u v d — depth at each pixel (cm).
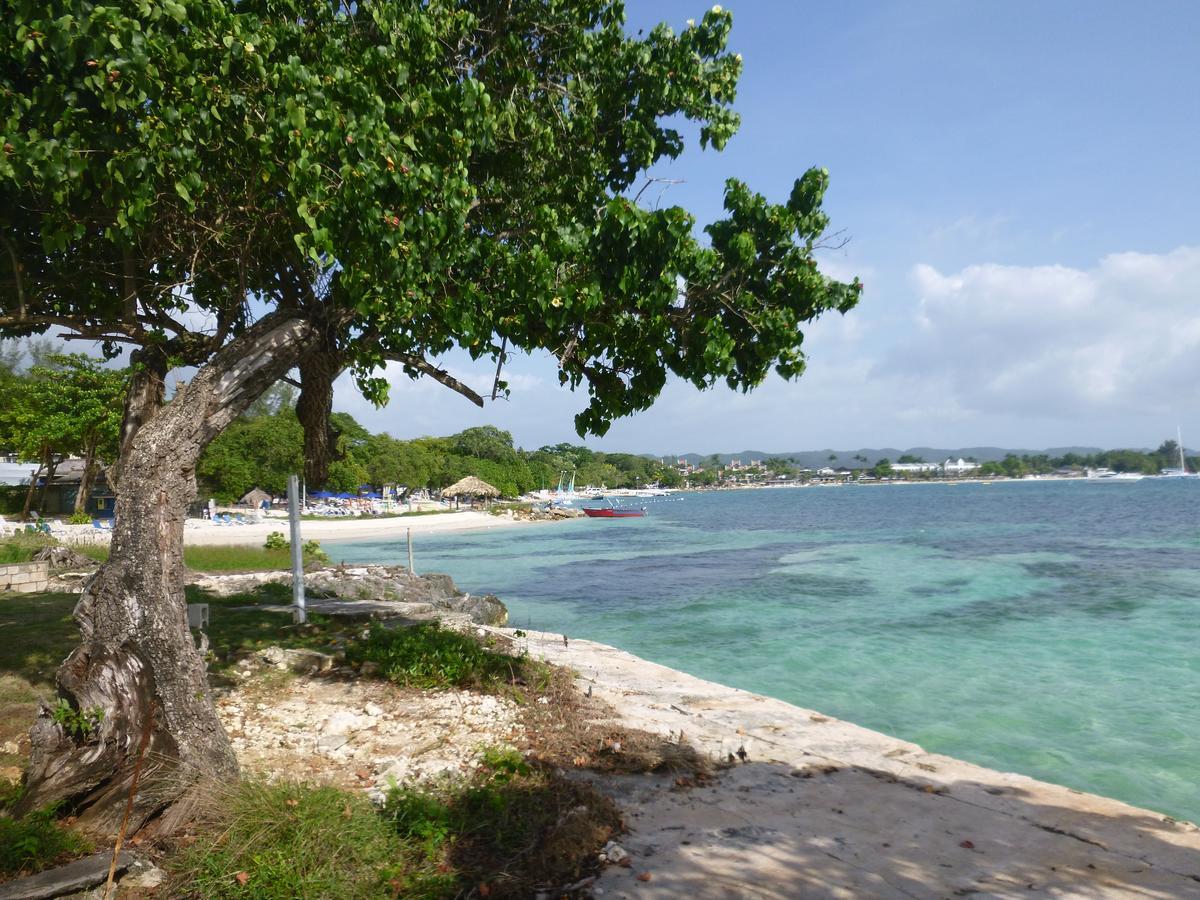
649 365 759
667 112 870
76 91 573
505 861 480
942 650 1680
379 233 584
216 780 521
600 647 1302
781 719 848
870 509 10212
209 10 589
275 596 1559
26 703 739
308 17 740
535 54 870
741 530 6359
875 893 455
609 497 18850
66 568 1867
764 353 734
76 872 431
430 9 752
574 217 826
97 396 4281
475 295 663
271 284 830
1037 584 2695
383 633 1061
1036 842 535
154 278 802
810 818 572
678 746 723
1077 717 1187
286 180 635
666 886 457
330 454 792
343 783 608
